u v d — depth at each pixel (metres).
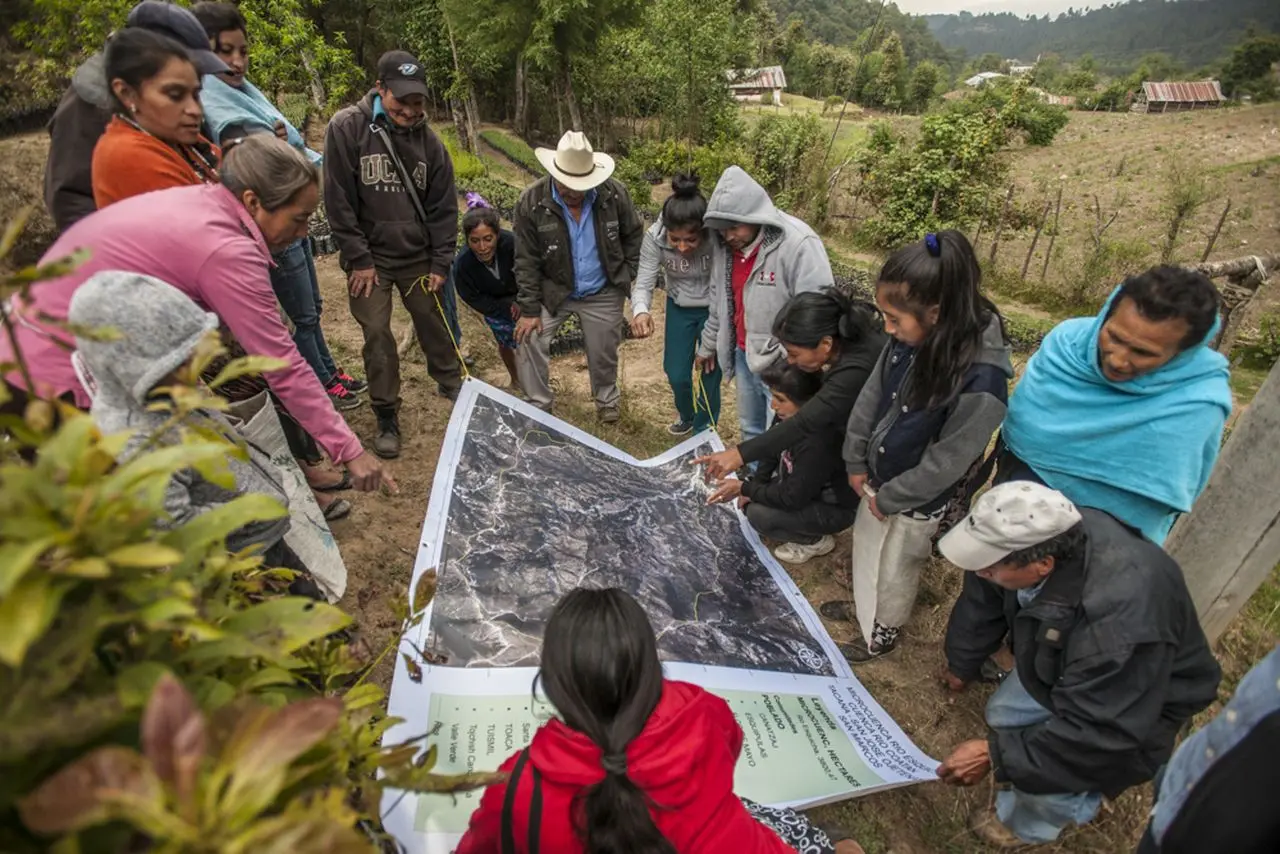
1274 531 2.40
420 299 3.76
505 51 22.09
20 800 0.63
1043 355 2.31
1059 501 1.83
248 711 0.78
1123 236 19.64
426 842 1.75
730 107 22.45
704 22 20.78
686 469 3.68
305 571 2.31
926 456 2.33
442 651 2.29
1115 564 1.84
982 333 2.18
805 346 2.70
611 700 1.25
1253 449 2.36
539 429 3.47
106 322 1.41
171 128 2.18
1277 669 1.16
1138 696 1.79
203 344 1.02
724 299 3.62
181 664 0.97
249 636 1.01
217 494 1.79
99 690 0.84
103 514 0.80
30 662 0.73
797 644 2.76
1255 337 11.41
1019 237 17.91
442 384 4.16
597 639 1.26
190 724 0.68
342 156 3.30
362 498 3.37
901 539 2.57
